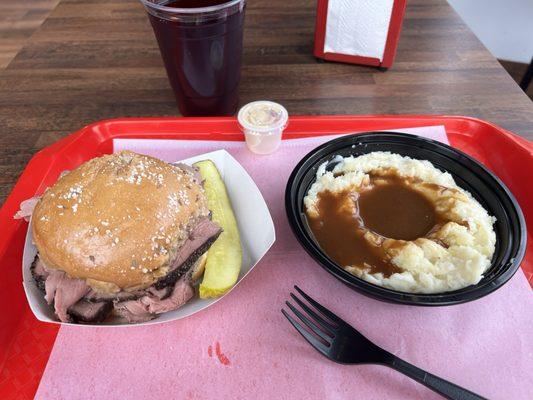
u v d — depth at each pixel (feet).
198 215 0.95
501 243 0.96
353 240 0.99
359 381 0.81
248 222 1.09
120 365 0.84
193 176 1.04
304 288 0.97
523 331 0.88
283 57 1.72
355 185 1.11
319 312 0.92
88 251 0.80
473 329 0.89
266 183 1.21
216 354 0.86
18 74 1.63
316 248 0.89
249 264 1.02
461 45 1.77
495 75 1.61
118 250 0.81
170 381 0.82
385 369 0.83
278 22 1.91
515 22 2.79
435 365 0.83
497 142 1.29
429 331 0.89
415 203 1.09
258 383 0.81
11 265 1.00
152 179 0.89
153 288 0.88
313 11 1.99
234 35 1.25
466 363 0.83
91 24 1.91
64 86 1.57
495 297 0.94
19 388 0.83
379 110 1.47
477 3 2.82
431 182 1.11
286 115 1.26
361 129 1.36
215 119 1.37
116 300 0.88
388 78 1.61
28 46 1.77
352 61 1.66
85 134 1.32
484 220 0.98
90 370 0.83
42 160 1.22
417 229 1.03
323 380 0.81
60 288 0.85
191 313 0.89
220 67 1.29
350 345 0.84
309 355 0.85
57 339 0.88
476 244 0.94
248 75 1.63
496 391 0.79
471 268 0.86
